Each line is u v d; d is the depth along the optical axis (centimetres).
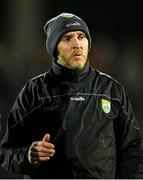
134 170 989
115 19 5297
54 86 989
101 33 5262
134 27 5303
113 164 977
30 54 3578
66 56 983
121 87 1019
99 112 971
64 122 959
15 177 1808
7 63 3203
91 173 944
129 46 4216
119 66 3572
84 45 991
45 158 923
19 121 998
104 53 3656
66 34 989
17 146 1005
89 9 5241
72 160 942
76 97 975
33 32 4516
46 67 3247
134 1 5303
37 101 986
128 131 998
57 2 5053
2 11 4519
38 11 4581
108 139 967
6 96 2803
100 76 1010
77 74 981
